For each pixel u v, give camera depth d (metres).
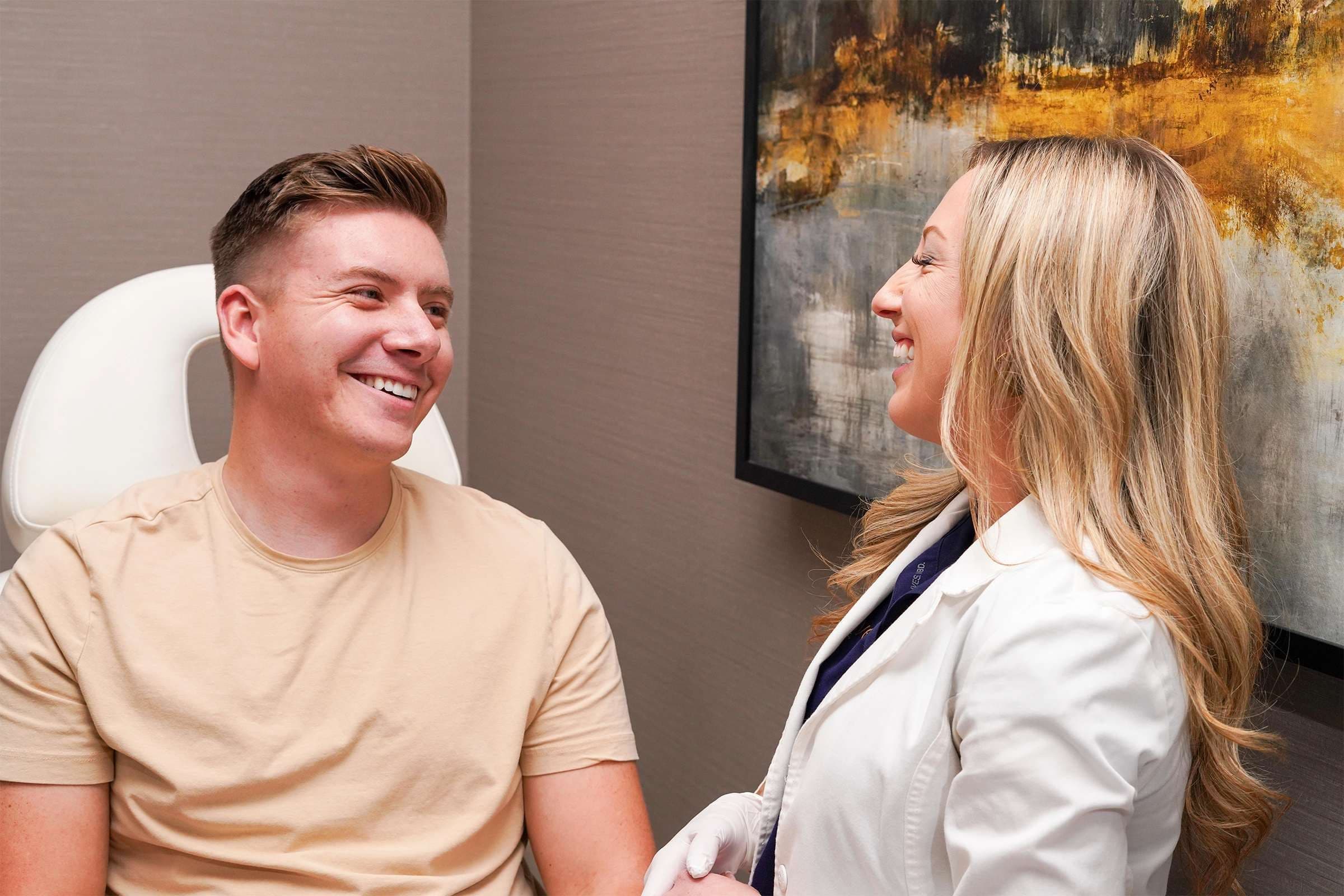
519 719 1.11
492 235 2.28
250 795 1.03
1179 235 0.81
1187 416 0.81
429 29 2.29
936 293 0.88
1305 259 0.92
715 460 1.69
